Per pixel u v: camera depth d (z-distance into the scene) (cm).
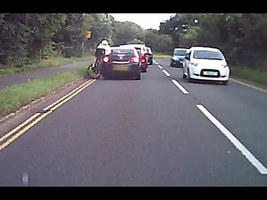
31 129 1049
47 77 2173
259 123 1193
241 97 1784
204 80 2467
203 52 2506
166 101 1581
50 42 4388
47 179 682
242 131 1080
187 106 1473
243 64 3634
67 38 6394
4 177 690
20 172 716
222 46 3991
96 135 993
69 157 807
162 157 818
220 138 994
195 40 5772
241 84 2434
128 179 687
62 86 1972
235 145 929
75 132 1023
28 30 3161
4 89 1577
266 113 1373
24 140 936
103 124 1123
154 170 736
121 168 743
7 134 991
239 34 3672
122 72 2492
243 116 1304
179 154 843
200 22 4872
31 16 3225
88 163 770
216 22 4025
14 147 876
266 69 3084
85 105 1446
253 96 1836
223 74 2391
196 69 2389
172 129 1078
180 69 3859
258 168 763
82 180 680
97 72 2586
